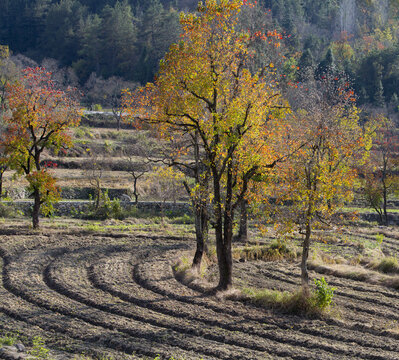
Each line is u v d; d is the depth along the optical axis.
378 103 105.00
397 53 120.06
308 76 49.75
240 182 25.66
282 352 17.44
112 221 48.88
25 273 26.84
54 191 39.88
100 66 139.62
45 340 17.84
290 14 147.25
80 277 26.30
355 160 51.06
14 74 96.38
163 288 24.52
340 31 166.75
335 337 19.27
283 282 28.50
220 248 24.75
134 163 69.31
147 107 25.25
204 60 23.02
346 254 36.12
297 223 24.55
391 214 60.34
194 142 27.31
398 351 18.12
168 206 56.72
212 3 22.67
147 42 137.75
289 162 24.33
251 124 23.38
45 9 177.75
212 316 20.81
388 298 25.55
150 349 17.22
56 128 39.88
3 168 54.38
